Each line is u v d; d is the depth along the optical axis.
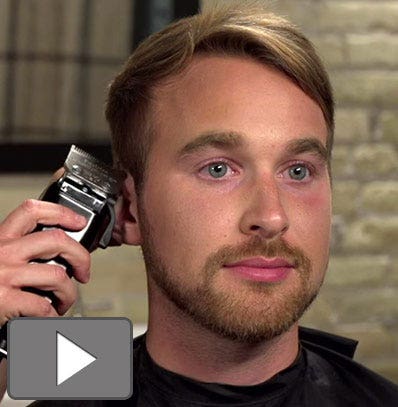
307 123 0.74
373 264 2.14
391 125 2.13
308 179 0.74
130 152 0.79
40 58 1.96
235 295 0.71
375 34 2.10
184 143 0.73
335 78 2.09
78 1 1.97
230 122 0.72
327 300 2.12
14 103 1.96
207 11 0.79
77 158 0.83
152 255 0.77
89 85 1.99
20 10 1.95
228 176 0.72
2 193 1.93
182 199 0.73
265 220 0.70
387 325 2.16
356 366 0.84
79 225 0.81
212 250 0.72
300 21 2.06
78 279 0.82
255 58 0.74
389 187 2.13
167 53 0.76
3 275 0.80
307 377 0.82
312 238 0.72
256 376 0.78
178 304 0.74
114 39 1.99
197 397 0.78
